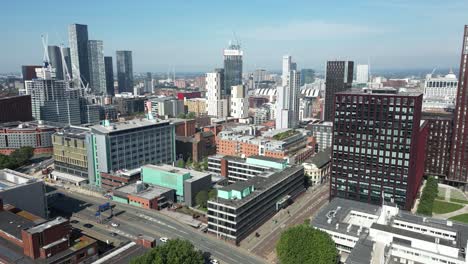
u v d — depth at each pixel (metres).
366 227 162.50
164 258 128.88
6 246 137.50
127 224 199.88
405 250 132.50
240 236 182.88
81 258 139.50
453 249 129.00
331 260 138.50
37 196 196.50
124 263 130.62
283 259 144.12
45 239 132.88
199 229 194.75
